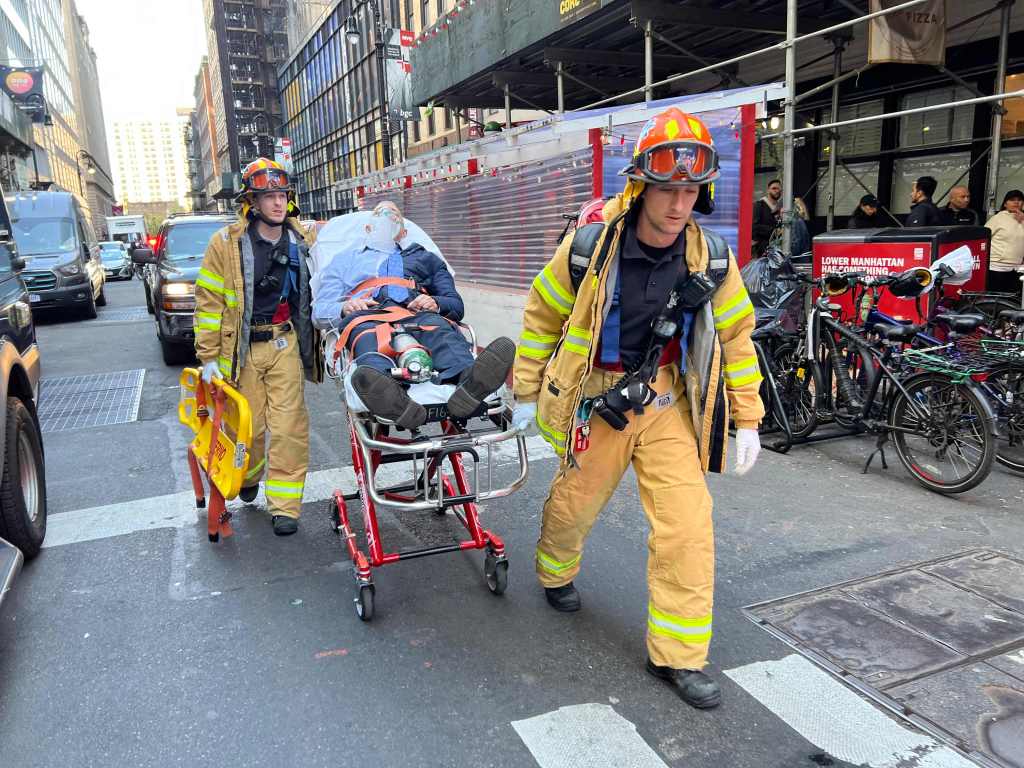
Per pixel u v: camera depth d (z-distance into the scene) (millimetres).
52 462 5766
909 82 9453
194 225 10617
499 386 2939
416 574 3793
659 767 2398
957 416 4496
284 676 2936
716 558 3840
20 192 16219
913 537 4020
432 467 3795
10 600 3588
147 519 4555
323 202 44438
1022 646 2996
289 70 50000
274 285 4105
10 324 4863
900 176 9953
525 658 3025
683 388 2809
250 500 4680
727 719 2627
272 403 4227
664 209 2383
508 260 8367
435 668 2971
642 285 2604
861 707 2666
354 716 2688
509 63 11914
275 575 3799
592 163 6461
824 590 3484
